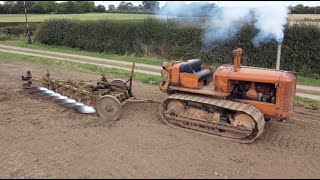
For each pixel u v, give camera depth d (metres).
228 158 7.88
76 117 10.21
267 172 7.28
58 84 11.76
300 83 15.54
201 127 9.23
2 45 27.48
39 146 8.30
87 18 28.03
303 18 19.30
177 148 8.27
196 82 9.33
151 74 16.58
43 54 23.30
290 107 8.64
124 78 15.37
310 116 10.94
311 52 17.50
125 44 24.62
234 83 9.06
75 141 8.57
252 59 19.19
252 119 8.48
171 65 10.11
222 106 8.59
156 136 8.91
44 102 11.48
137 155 7.86
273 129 9.71
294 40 17.80
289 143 8.81
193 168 7.36
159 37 23.05
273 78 8.48
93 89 10.90
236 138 8.80
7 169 7.23
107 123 9.79
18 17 35.97
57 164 7.44
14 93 12.44
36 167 7.31
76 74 16.06
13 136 8.85
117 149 8.15
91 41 26.28
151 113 10.70
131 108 11.09
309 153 8.29
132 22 24.20
